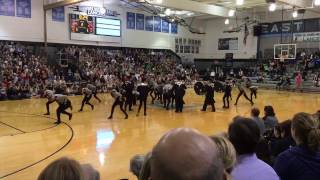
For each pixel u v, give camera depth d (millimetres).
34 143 7188
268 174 1839
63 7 20047
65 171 1007
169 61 25031
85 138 7707
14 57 17250
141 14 24375
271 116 5348
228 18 24188
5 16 17828
